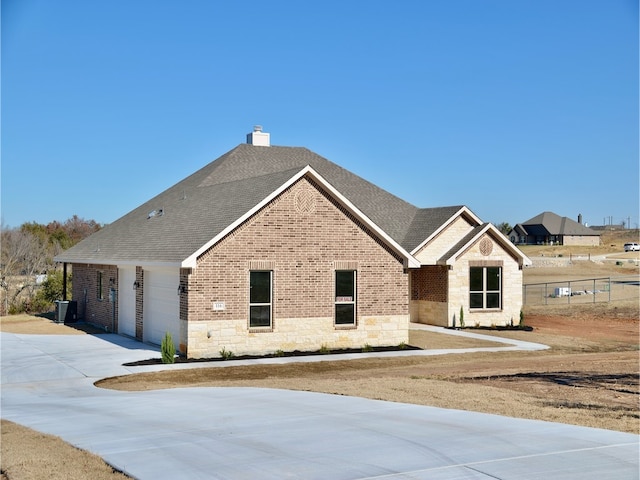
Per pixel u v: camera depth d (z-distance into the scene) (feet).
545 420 42.83
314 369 73.20
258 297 82.28
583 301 160.25
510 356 84.69
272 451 35.47
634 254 386.73
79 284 126.52
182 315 79.10
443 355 84.02
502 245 117.50
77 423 44.47
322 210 85.71
